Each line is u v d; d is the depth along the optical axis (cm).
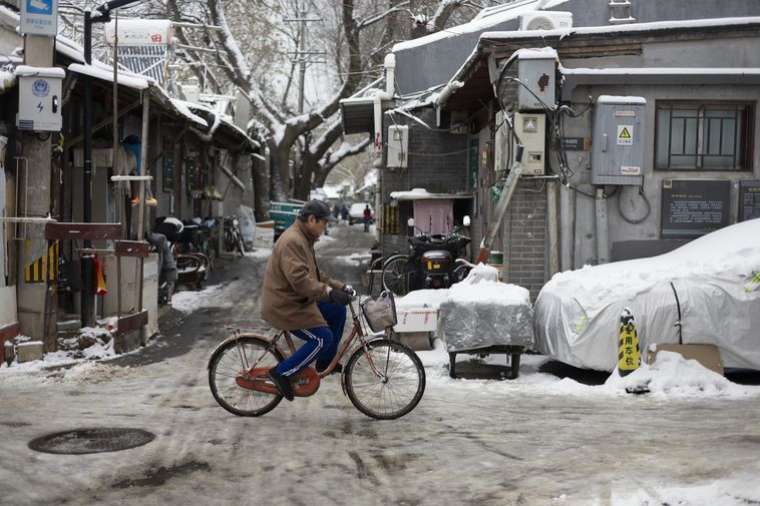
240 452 593
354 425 672
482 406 745
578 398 779
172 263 1403
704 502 468
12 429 652
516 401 766
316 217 664
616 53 1038
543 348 905
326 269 2161
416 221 1591
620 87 1041
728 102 1058
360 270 2131
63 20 1836
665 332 830
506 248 1045
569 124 1041
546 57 1002
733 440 620
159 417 694
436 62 1773
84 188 1083
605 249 1043
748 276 839
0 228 911
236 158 2820
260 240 2775
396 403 694
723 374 854
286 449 601
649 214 1055
